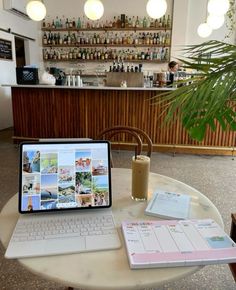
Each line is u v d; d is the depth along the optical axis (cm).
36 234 81
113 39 633
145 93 391
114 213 96
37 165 97
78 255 73
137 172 103
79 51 653
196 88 87
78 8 634
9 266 166
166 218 93
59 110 412
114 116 406
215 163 371
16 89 410
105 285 63
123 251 75
